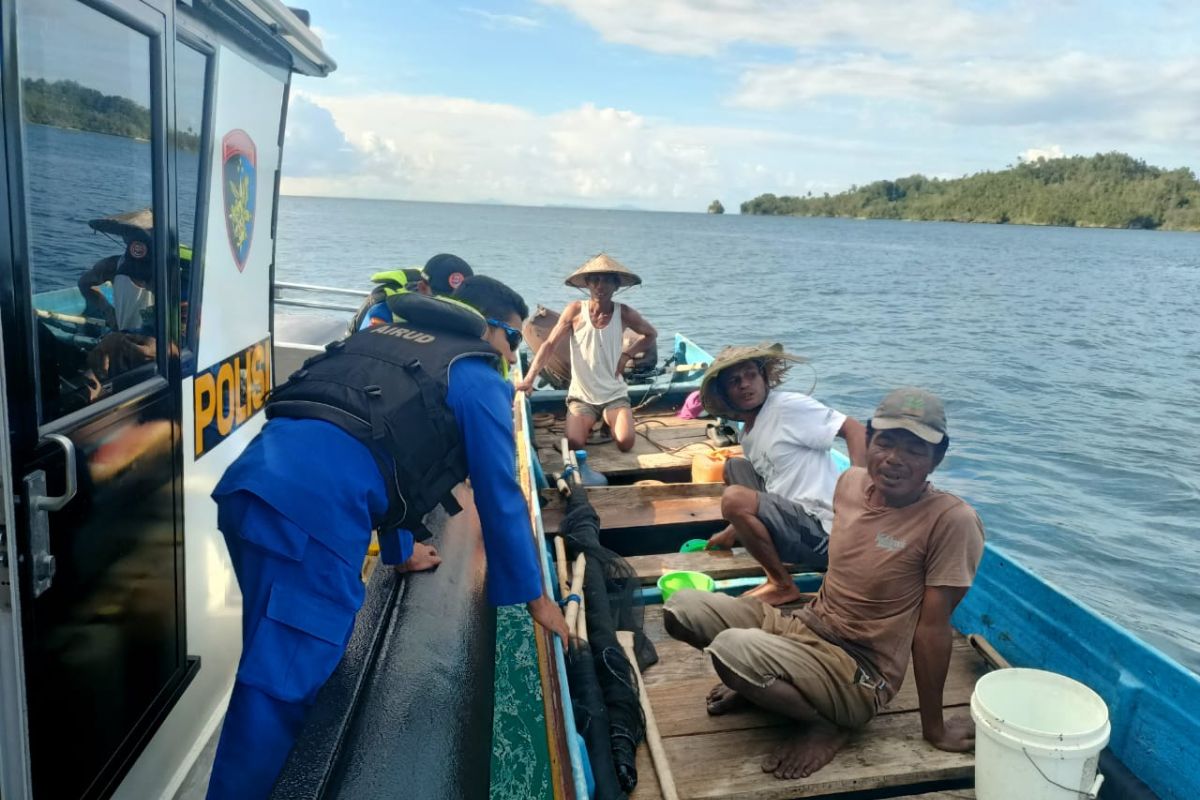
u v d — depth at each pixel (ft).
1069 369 55.67
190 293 9.86
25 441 5.84
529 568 8.89
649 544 17.24
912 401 9.70
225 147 10.78
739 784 9.68
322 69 13.82
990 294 110.11
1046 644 11.38
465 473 8.73
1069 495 31.04
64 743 6.60
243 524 7.45
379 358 8.33
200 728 10.28
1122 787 9.60
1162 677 9.43
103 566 7.21
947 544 9.69
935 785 10.06
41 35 6.04
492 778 8.91
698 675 11.97
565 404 25.61
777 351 13.97
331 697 7.93
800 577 14.37
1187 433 39.70
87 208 6.73
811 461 13.92
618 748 9.65
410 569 10.61
